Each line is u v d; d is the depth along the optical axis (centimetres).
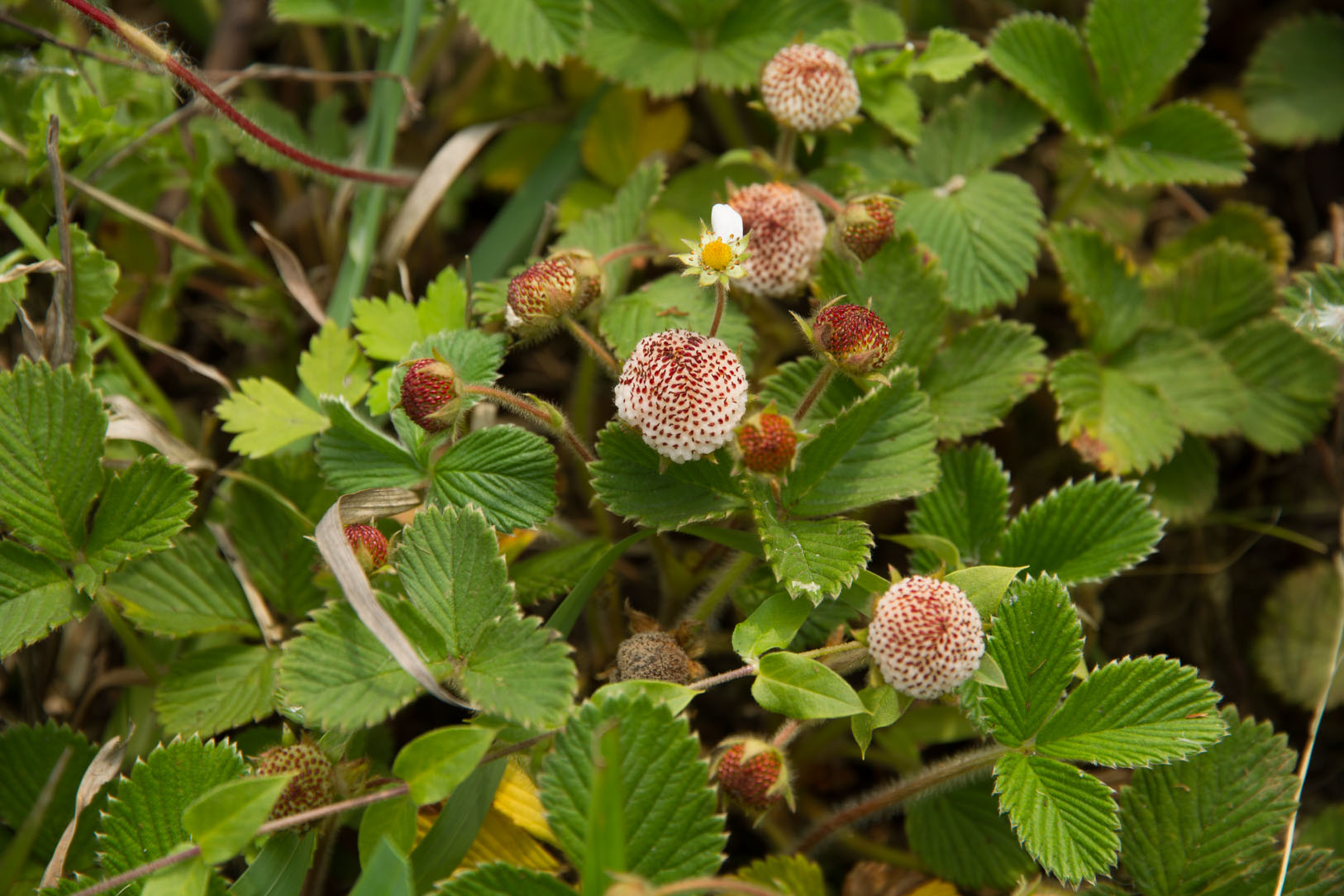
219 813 42
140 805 43
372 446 45
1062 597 44
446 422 44
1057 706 44
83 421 45
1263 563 51
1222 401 49
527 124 53
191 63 46
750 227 46
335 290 49
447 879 43
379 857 41
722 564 47
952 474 47
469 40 54
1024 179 53
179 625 46
